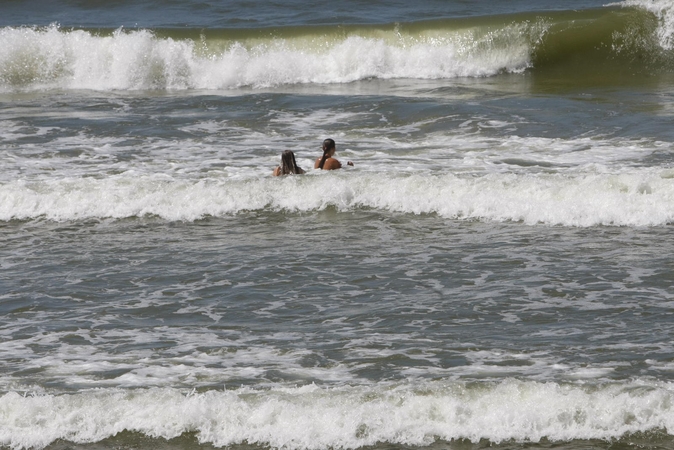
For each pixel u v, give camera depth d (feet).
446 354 97.30
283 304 115.14
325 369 93.97
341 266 130.00
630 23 314.35
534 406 83.20
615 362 93.86
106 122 226.79
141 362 96.63
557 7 392.47
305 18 372.58
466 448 79.92
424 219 154.20
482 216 154.30
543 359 95.20
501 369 92.68
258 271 128.36
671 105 233.14
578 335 101.96
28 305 116.26
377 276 125.18
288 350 99.45
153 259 135.44
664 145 192.44
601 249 135.23
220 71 305.73
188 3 407.64
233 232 149.59
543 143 199.11
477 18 323.78
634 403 82.94
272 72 307.58
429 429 81.82
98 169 184.24
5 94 285.64
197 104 249.96
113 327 107.96
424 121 223.10
